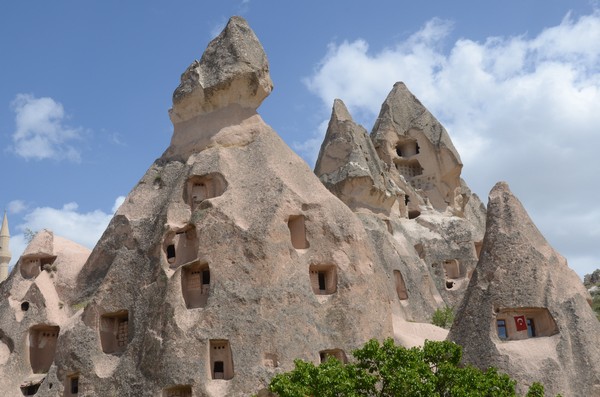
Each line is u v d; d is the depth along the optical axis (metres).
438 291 54.22
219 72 43.81
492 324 32.78
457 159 62.91
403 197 59.81
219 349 35.19
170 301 36.34
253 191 39.53
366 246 39.47
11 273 46.03
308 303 36.41
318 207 39.41
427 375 26.86
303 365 27.64
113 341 38.91
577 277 34.62
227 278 36.25
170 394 34.47
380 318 37.78
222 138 42.75
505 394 26.80
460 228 59.28
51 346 41.72
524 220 35.47
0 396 39.28
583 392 30.83
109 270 39.75
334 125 57.31
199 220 38.31
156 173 43.78
